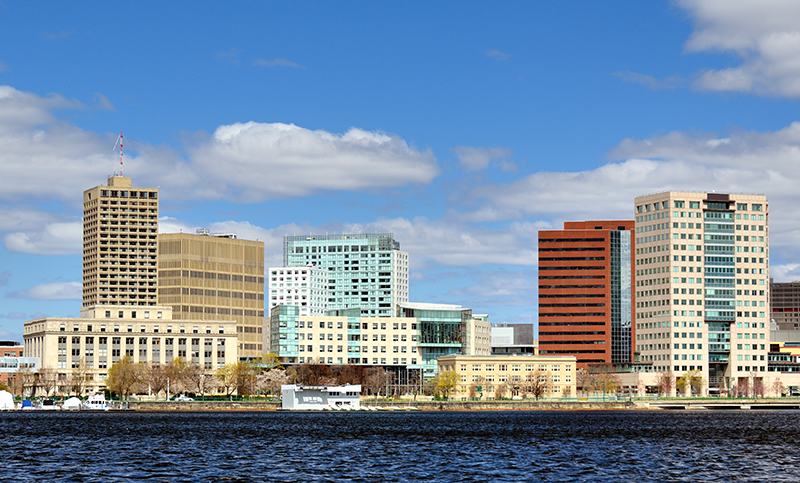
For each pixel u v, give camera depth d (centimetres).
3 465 18775
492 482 17088
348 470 18525
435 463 19700
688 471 18638
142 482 16688
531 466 19238
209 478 17288
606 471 18588
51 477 17188
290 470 18450
